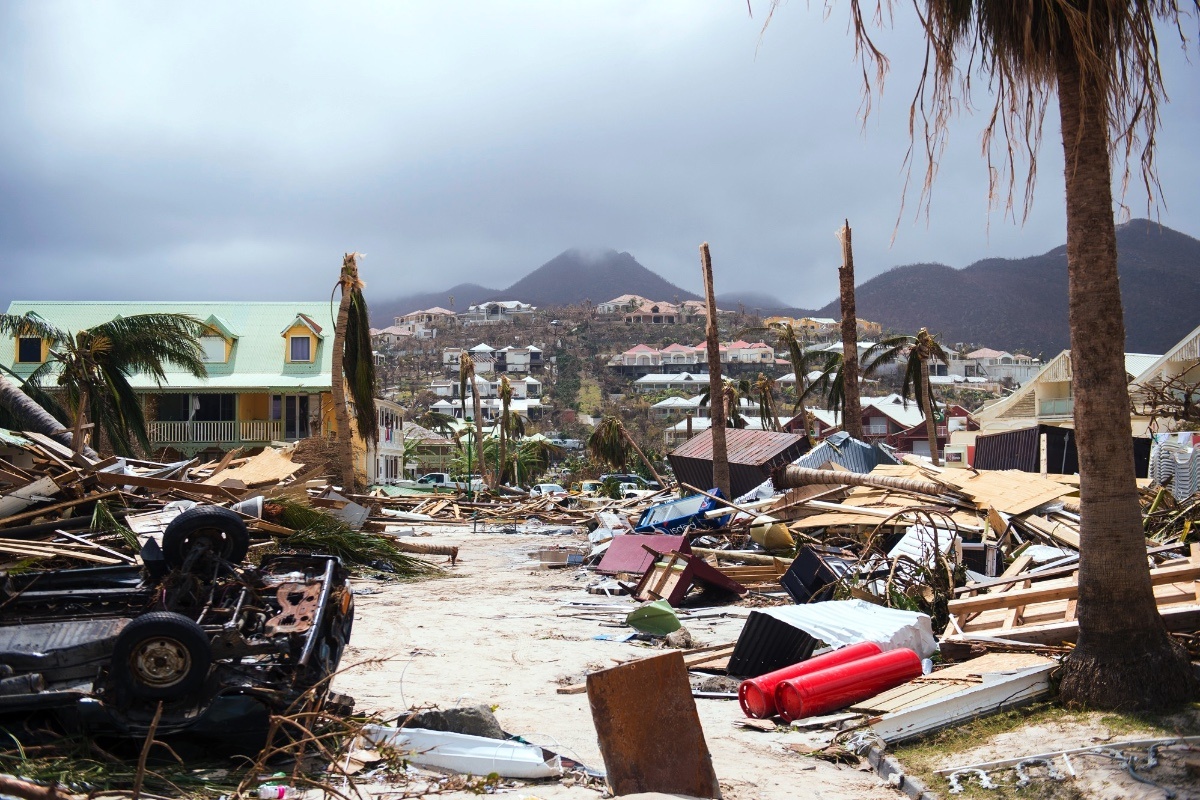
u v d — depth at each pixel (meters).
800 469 23.50
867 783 7.44
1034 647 9.61
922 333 49.84
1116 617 8.21
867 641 10.20
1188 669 8.17
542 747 7.65
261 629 6.91
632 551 20.08
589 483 60.81
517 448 80.00
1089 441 8.45
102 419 30.69
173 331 32.50
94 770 6.14
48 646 6.60
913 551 16.48
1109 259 8.55
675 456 38.59
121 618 7.16
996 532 18.02
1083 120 8.53
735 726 9.06
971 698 8.47
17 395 22.97
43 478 15.30
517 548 28.97
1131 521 8.33
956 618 11.12
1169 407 25.91
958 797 6.97
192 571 7.46
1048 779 7.01
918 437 80.25
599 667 11.34
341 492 32.62
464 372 66.19
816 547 20.45
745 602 17.25
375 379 35.53
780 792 7.08
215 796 6.06
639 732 6.79
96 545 12.74
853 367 33.66
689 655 12.09
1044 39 8.47
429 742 7.28
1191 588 9.85
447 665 11.26
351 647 12.20
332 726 7.07
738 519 23.47
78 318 49.75
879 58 8.02
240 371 47.84
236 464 25.11
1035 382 50.12
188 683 6.26
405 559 21.55
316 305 51.22
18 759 6.14
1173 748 7.06
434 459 89.75
